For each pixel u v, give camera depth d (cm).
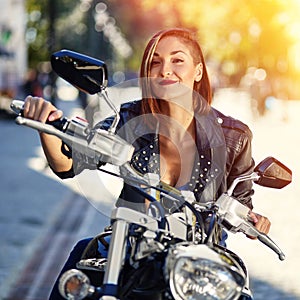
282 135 3512
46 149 452
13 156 2769
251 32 5994
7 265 1141
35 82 4647
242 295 433
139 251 415
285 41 5900
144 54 479
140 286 416
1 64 4644
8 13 4725
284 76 5628
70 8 8650
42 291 1005
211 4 6006
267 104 4791
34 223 1502
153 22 8631
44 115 420
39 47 6519
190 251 390
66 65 439
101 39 6044
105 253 462
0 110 4594
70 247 1280
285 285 1063
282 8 5838
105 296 398
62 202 1778
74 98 6994
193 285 384
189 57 479
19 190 1962
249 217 476
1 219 1543
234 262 395
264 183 475
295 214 1603
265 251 1262
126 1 8769
